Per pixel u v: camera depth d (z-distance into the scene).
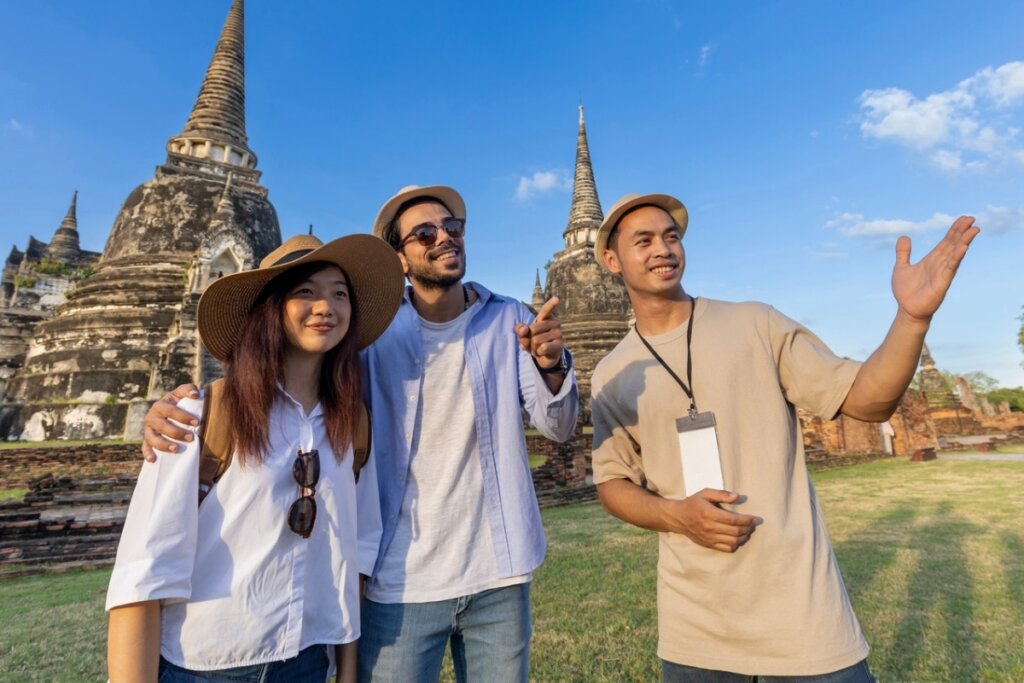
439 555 2.47
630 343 2.97
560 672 4.36
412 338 2.74
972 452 29.11
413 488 2.55
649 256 2.83
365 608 2.47
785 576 2.22
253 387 2.04
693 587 2.41
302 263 2.23
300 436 2.15
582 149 39.91
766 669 2.17
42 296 32.12
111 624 1.75
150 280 24.17
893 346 2.13
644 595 6.28
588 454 16.77
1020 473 17.66
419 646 2.41
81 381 21.56
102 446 15.77
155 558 1.77
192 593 1.89
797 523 2.31
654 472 2.72
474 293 2.99
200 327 2.27
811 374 2.43
